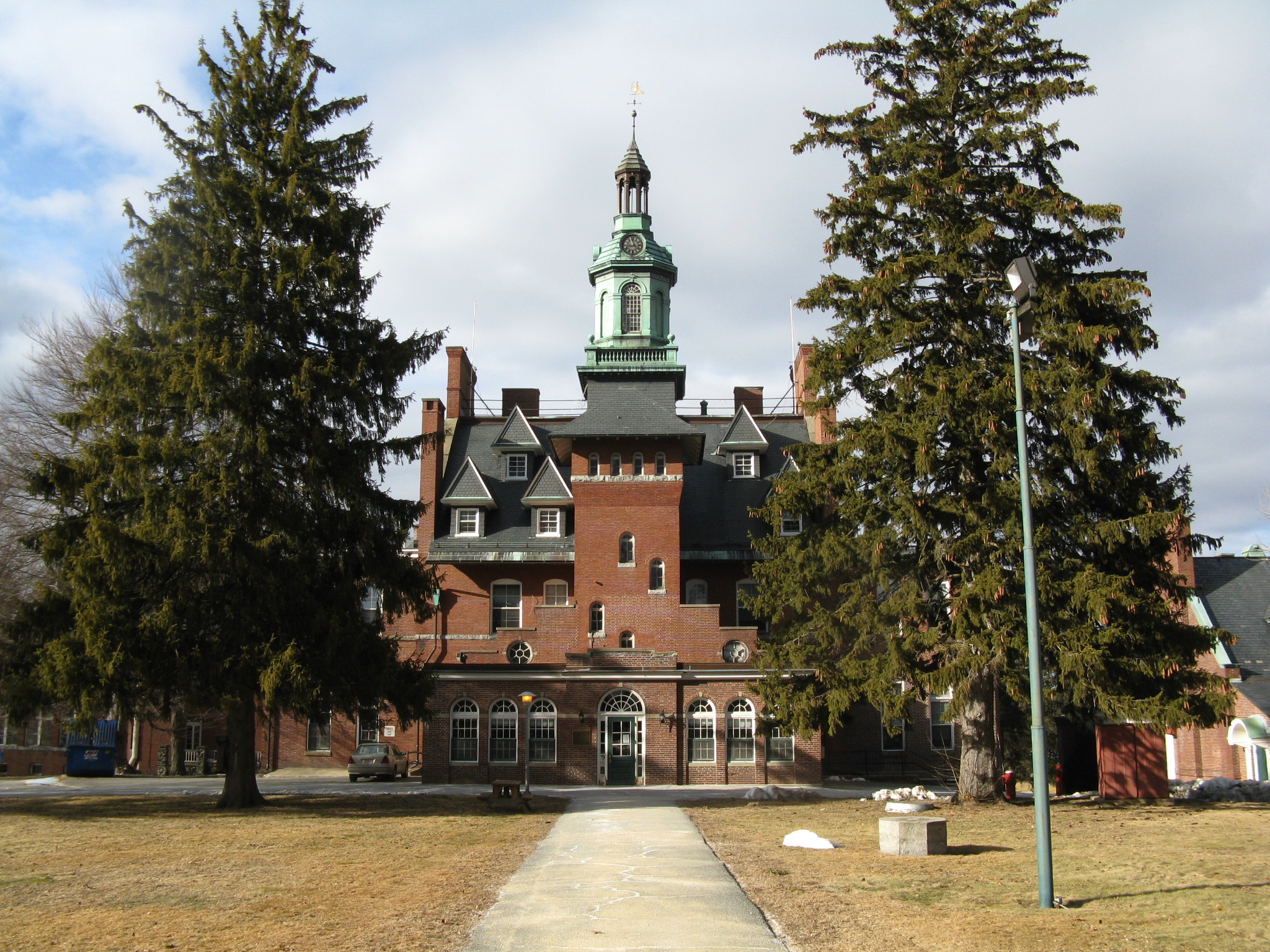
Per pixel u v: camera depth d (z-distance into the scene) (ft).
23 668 85.56
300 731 159.43
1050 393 84.53
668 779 130.31
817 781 131.34
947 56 96.84
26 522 133.49
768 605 103.09
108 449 85.81
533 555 152.05
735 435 163.32
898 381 92.79
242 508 86.84
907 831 58.34
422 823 78.38
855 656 95.50
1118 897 45.01
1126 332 87.86
